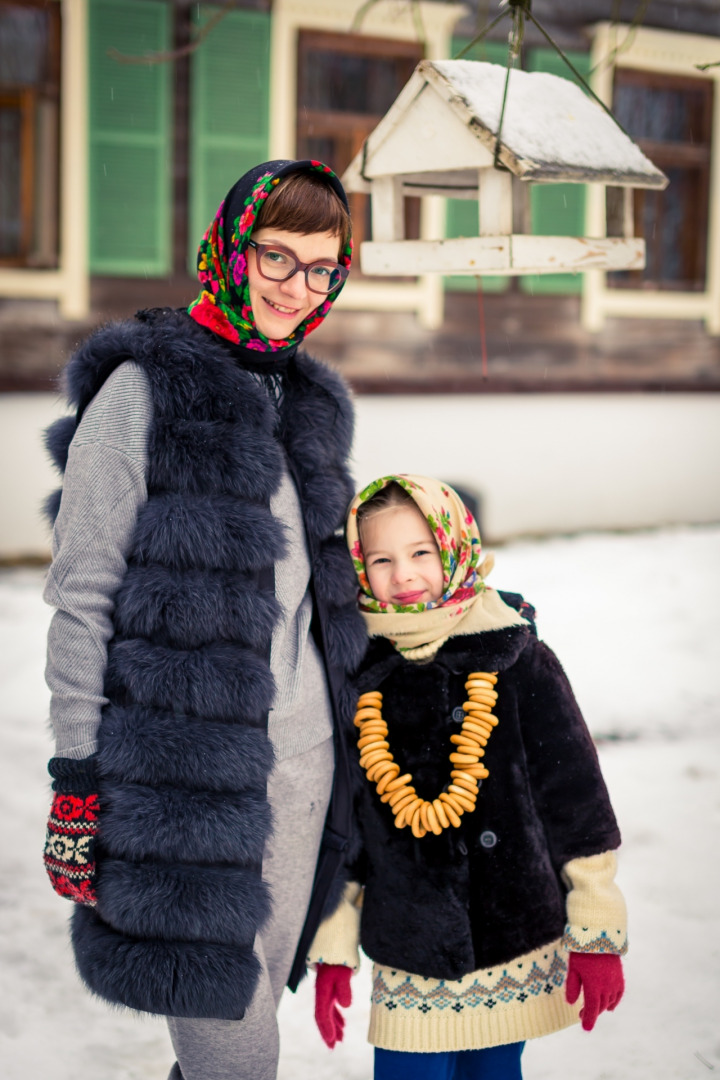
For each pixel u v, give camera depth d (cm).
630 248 230
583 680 509
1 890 314
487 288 847
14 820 358
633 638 579
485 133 204
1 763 404
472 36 825
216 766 162
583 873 182
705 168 909
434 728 186
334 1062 244
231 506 167
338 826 186
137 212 754
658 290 899
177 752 161
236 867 164
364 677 190
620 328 891
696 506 915
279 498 180
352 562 190
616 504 884
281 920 181
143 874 161
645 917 298
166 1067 242
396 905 183
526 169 199
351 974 191
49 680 167
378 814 187
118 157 744
